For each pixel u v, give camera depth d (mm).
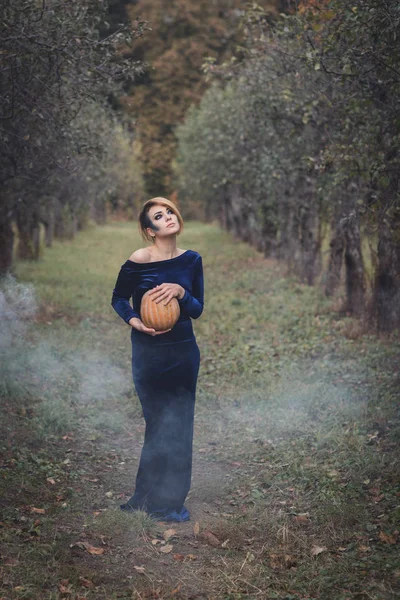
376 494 5027
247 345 10711
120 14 51938
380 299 10383
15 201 11750
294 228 17969
